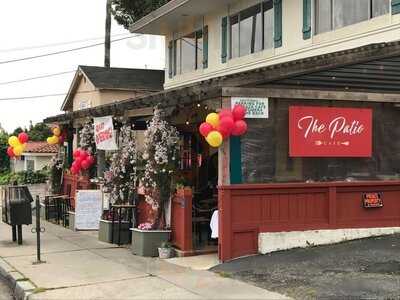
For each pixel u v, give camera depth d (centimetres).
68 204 1662
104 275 930
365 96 1059
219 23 2044
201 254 1068
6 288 924
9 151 1745
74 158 1673
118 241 1256
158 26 2359
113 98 2628
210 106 995
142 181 1130
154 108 1126
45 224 1681
